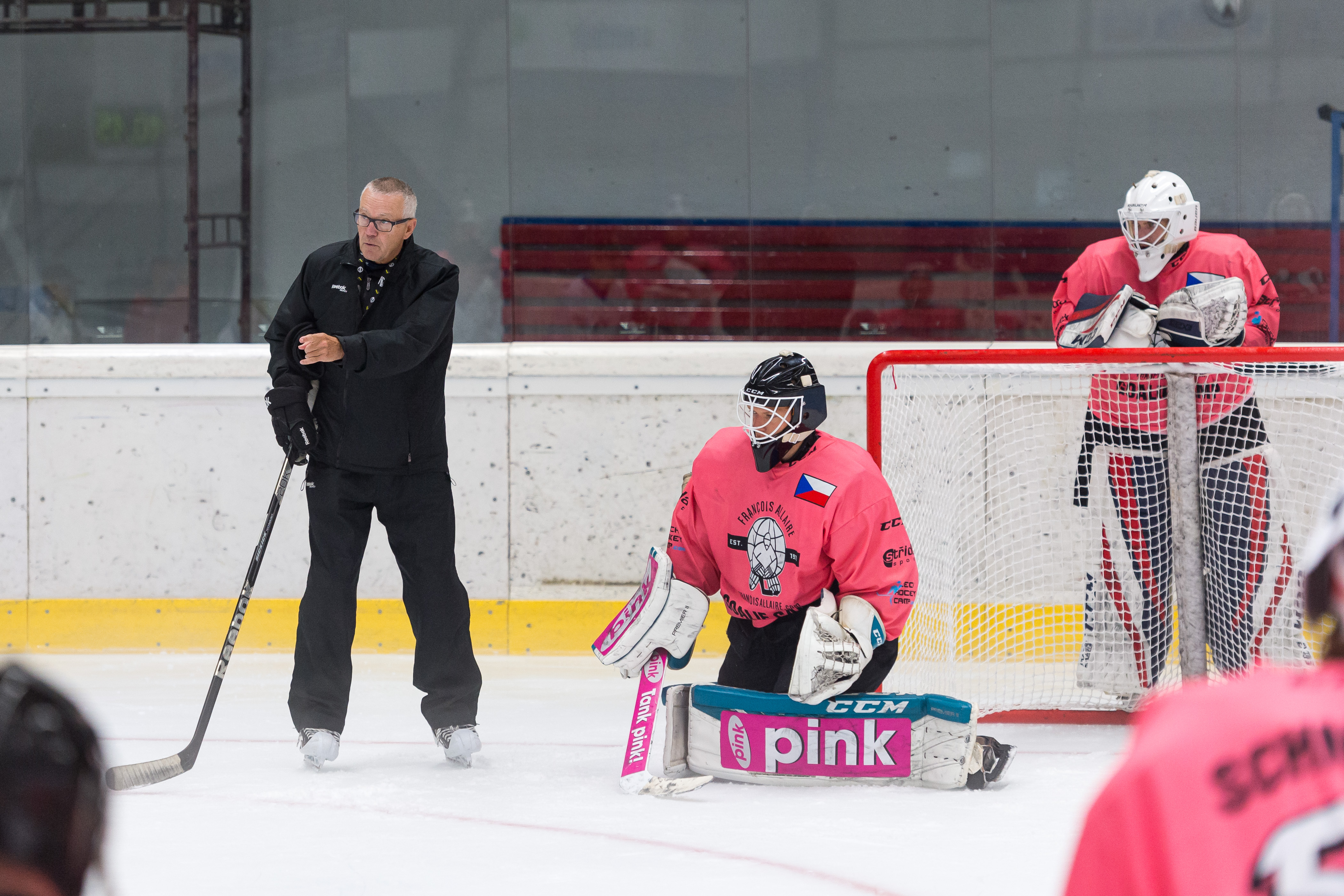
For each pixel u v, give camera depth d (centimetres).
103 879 219
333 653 1197
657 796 1066
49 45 2133
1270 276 2145
